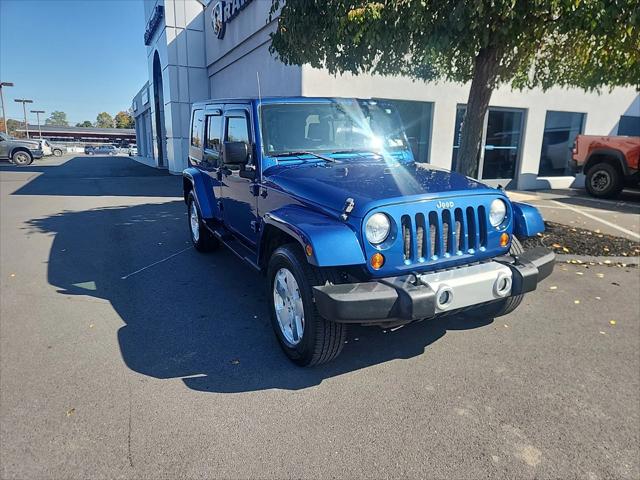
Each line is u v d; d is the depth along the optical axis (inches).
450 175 151.6
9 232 324.5
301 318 133.4
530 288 129.9
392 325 126.0
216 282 216.2
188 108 792.9
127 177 751.7
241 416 114.6
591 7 174.9
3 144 1078.4
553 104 541.3
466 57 276.5
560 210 405.7
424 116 474.6
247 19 547.8
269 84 496.4
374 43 202.5
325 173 148.5
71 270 236.1
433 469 96.8
